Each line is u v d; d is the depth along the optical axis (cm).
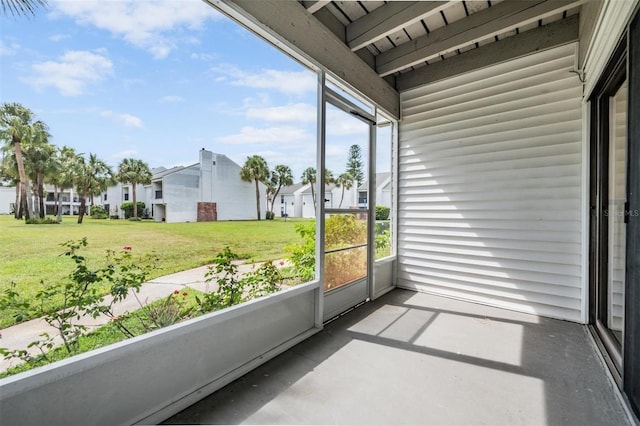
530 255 316
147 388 154
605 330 246
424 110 391
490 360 219
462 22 300
